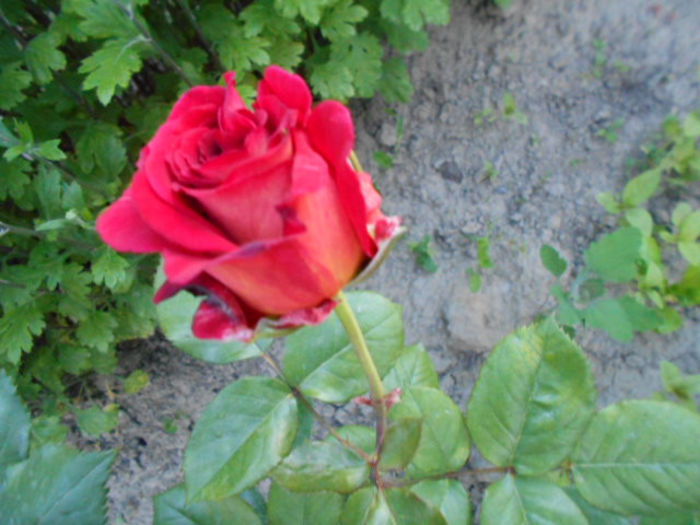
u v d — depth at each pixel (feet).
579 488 0.68
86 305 1.42
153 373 1.79
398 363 1.00
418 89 2.05
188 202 0.49
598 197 1.72
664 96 1.86
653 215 1.72
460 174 1.91
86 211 1.27
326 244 0.50
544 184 1.84
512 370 0.69
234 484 0.65
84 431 1.64
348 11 1.53
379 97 2.05
